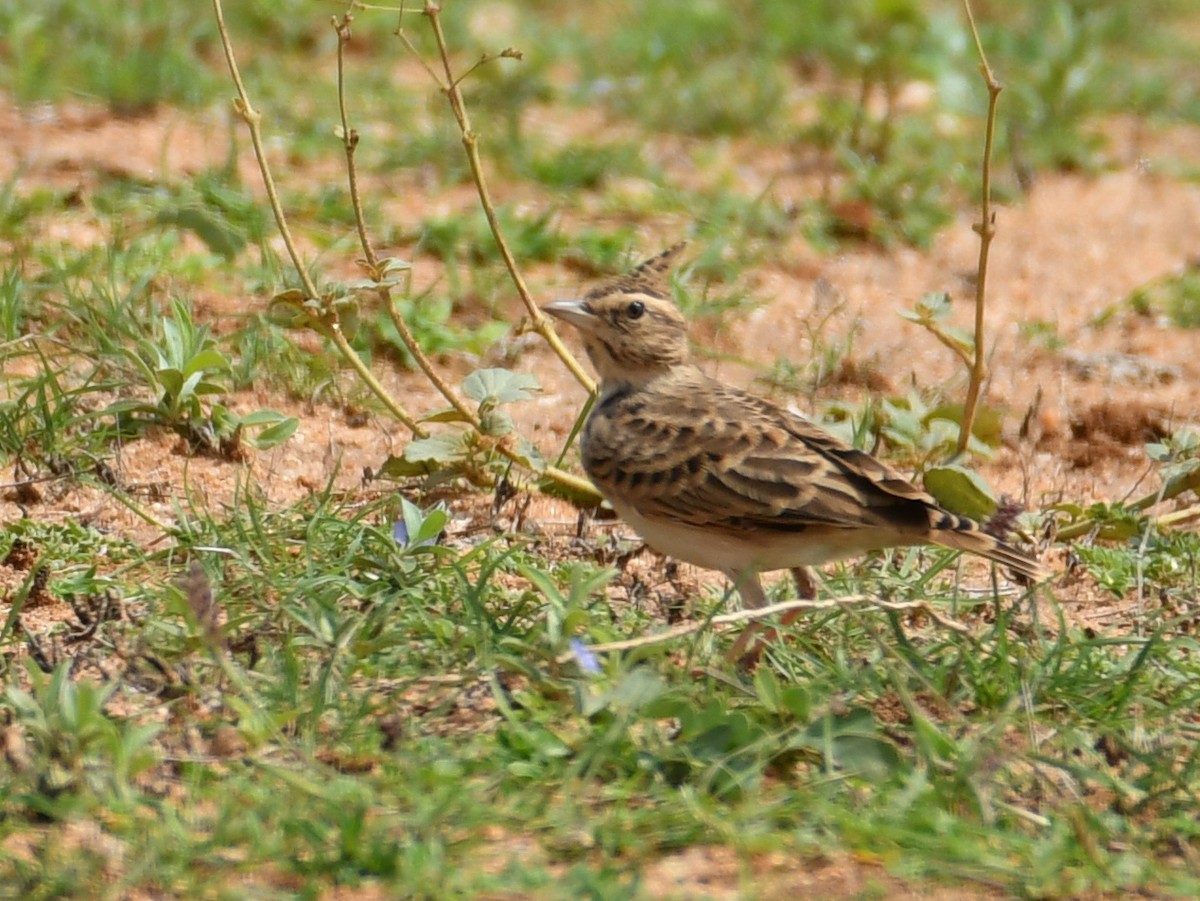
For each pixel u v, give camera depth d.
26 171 17.27
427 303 15.70
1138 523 12.29
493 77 21.72
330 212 17.20
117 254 15.11
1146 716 9.04
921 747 8.32
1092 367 16.16
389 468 12.02
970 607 10.71
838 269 18.05
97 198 16.55
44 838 7.38
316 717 8.27
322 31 22.45
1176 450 12.38
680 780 8.13
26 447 12.37
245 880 7.19
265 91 20.22
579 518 11.95
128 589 10.22
